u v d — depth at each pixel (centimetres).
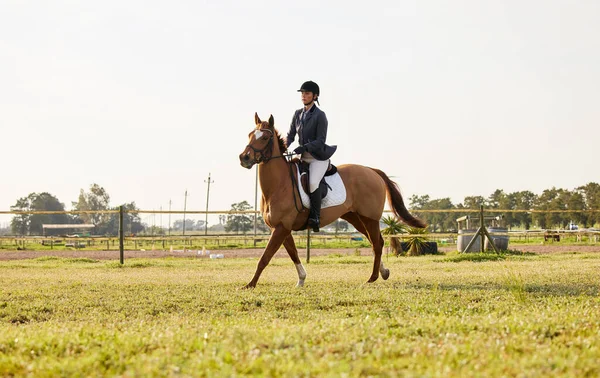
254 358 394
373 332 486
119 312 726
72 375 384
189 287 956
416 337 476
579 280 984
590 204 7669
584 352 412
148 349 459
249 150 928
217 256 2447
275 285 981
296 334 475
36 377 381
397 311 667
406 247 2259
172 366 383
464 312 645
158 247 4653
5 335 519
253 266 1549
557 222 7950
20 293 895
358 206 1036
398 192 1116
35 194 13438
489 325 511
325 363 380
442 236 2147
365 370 371
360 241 4625
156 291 904
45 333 522
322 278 1122
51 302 801
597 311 610
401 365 385
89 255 2847
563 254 1964
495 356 406
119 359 422
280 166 954
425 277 1089
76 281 1078
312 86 991
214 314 690
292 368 369
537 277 1031
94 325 600
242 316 670
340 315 648
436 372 357
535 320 529
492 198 8825
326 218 994
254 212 1766
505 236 2209
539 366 379
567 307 656
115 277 1181
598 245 3216
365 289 902
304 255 2428
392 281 1026
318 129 982
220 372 366
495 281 984
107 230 13075
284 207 945
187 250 3594
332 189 994
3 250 3869
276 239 951
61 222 13388
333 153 994
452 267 1353
